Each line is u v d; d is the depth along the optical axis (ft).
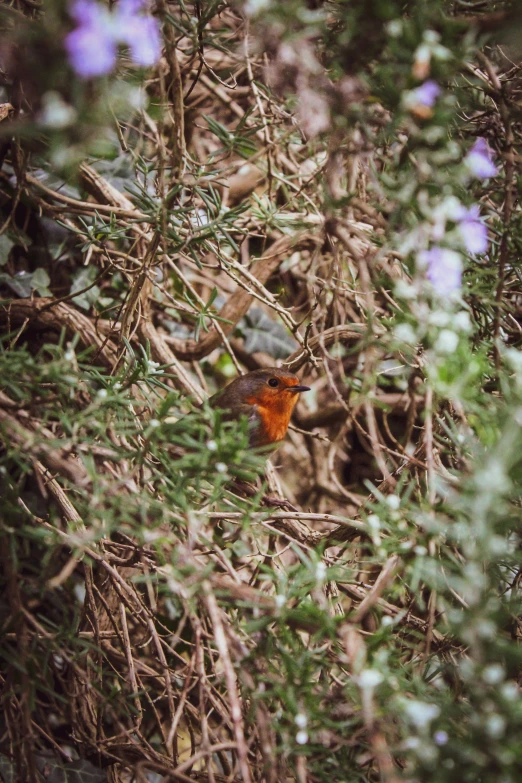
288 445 10.56
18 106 9.75
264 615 9.64
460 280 9.70
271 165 10.23
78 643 9.77
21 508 9.81
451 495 9.58
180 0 9.87
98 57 8.68
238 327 10.53
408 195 9.61
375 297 10.12
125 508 9.62
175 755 9.82
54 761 9.97
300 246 10.36
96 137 9.07
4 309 10.21
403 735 9.43
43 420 9.70
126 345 9.91
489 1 9.67
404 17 9.64
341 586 9.96
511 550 9.66
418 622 9.84
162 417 9.68
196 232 9.95
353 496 10.43
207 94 10.41
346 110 9.61
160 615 10.23
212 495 9.62
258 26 9.62
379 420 10.42
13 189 10.31
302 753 9.59
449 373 9.57
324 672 9.75
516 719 8.19
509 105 9.78
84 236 10.15
